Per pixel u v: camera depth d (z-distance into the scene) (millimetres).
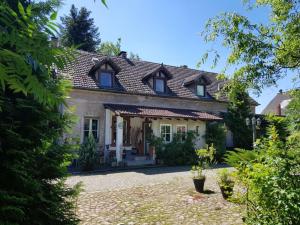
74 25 44875
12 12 1520
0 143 3822
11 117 4164
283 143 4707
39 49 1515
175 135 21656
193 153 20875
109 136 20031
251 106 27391
